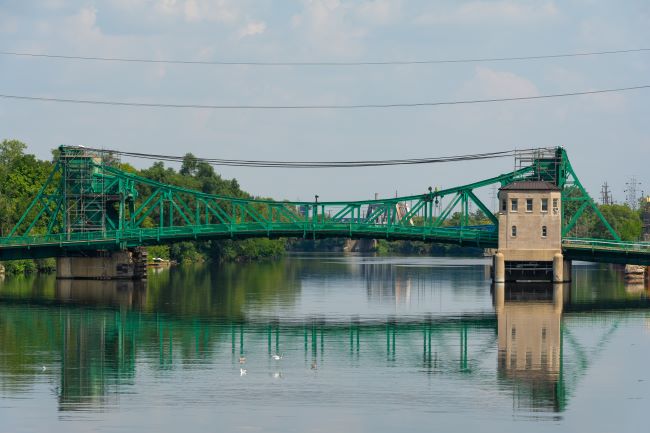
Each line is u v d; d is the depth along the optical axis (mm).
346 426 93188
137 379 111875
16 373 115062
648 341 140250
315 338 142750
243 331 149750
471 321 163750
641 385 110438
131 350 130750
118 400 102125
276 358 123938
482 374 115938
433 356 127562
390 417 96312
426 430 92250
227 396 103938
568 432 92375
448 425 93875
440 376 114625
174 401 101750
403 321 164125
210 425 93250
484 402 102375
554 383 111562
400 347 134750
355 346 135500
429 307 187000
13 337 141500
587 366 121062
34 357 125312
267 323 160375
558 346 135750
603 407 100750
